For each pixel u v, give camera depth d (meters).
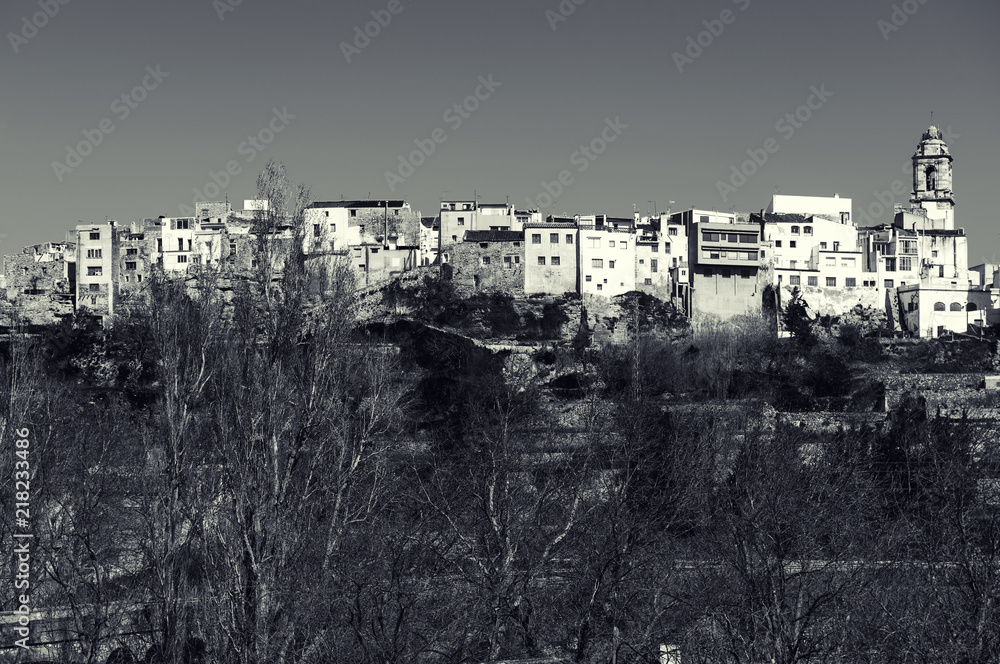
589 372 140.38
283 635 55.03
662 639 61.00
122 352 133.00
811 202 191.50
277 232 63.41
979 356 157.38
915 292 173.62
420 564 65.00
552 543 67.81
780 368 143.12
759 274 174.62
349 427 62.38
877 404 132.25
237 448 58.25
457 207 189.38
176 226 176.25
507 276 168.88
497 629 61.69
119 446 84.38
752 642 58.94
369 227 180.38
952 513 67.88
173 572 58.22
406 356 139.50
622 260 171.00
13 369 85.12
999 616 58.12
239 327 61.56
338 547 59.78
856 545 67.81
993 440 97.50
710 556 69.00
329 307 62.34
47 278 180.38
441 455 84.56
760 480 75.44
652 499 72.25
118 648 59.66
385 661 57.00
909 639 57.34
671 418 93.19
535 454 87.19
